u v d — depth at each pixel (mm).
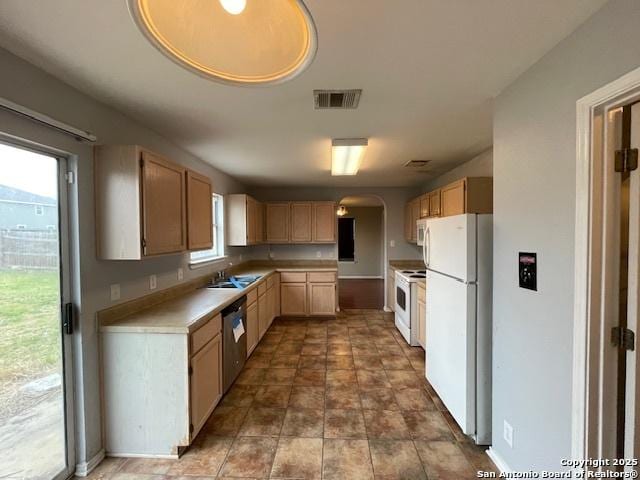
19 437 1573
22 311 1579
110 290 2055
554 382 1444
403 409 2523
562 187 1389
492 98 1998
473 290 2066
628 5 1083
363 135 2738
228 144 2975
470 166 3660
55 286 1737
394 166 4023
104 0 1120
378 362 3449
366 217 9805
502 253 1871
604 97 1165
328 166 3961
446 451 2037
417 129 2590
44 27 1263
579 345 1285
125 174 1900
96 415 1944
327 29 1302
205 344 2268
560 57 1404
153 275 2557
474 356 2072
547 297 1486
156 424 1994
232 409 2539
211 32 1130
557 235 1420
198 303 2596
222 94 1903
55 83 1667
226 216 4418
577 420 1301
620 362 1261
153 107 2090
